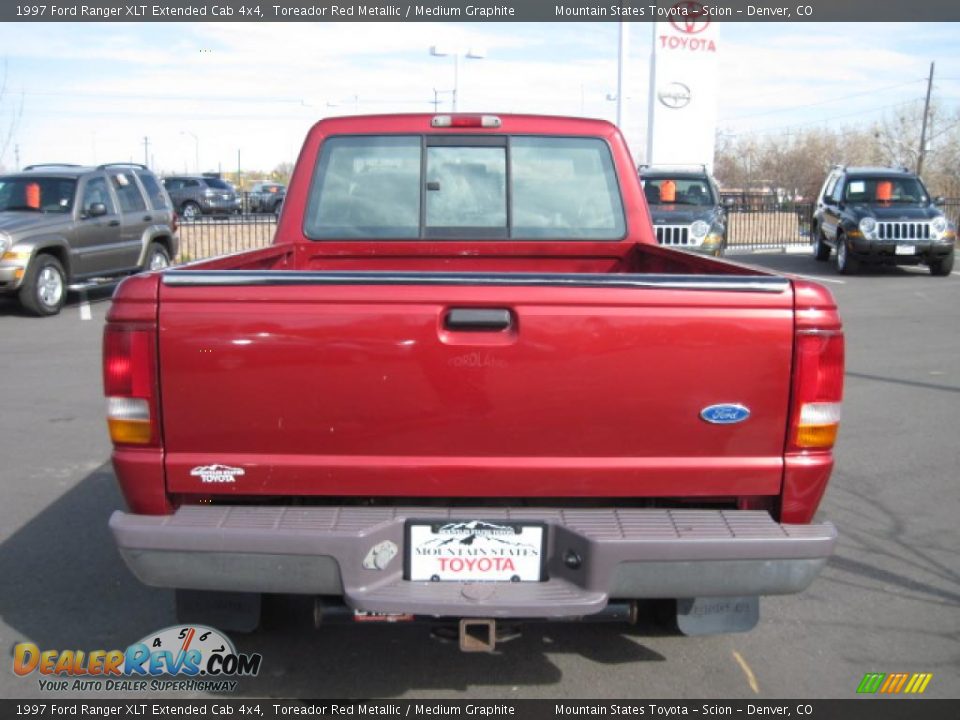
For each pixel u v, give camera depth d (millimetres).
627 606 3189
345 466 3006
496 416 2986
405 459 3012
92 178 13734
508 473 3012
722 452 3029
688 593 2965
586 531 2938
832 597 4301
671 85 25094
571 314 2951
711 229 15344
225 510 3027
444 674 3623
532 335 2951
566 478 3018
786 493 3043
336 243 4773
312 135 4750
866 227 17109
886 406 7785
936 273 17422
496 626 3199
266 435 2992
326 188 4773
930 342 10758
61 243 12828
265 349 2947
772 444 3027
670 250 4445
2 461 6258
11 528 5082
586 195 4844
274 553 2908
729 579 2957
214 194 37906
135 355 2949
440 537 3000
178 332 2939
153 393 2969
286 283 2936
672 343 2963
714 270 3902
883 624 4039
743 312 2965
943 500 5555
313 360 2953
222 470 3000
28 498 5559
